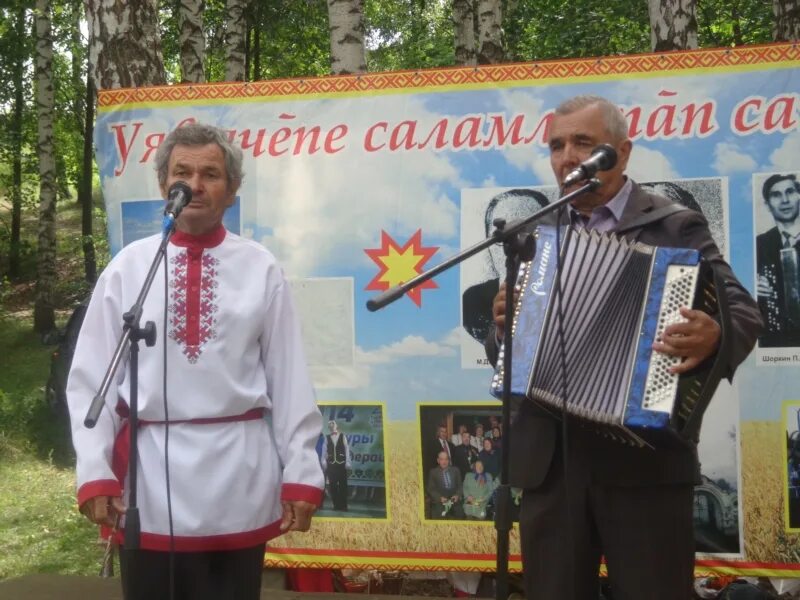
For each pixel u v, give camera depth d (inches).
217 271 119.5
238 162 123.1
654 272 110.0
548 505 118.2
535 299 114.7
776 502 167.9
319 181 181.2
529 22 570.9
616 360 109.7
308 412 121.2
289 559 183.2
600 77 172.6
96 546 274.2
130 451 110.7
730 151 168.9
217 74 738.2
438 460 178.2
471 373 177.0
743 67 168.6
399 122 179.0
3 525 297.6
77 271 851.4
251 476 117.6
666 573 115.0
